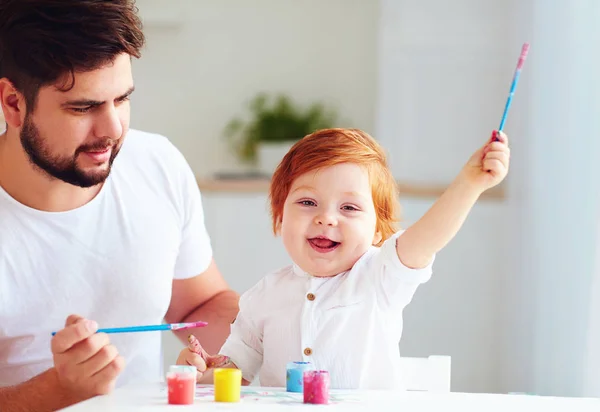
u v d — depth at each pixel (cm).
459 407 123
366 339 152
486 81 364
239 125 432
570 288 276
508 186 344
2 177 172
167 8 431
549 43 303
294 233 156
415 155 372
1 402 145
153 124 437
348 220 154
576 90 276
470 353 346
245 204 362
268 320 159
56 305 175
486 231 345
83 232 176
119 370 134
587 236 264
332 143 157
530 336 313
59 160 157
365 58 425
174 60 435
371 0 424
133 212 182
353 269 155
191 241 196
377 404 124
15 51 152
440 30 367
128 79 156
